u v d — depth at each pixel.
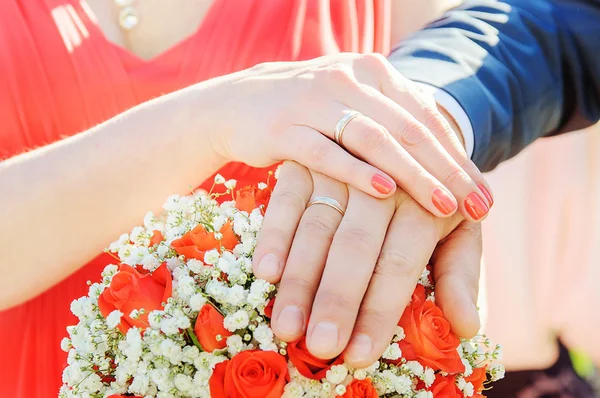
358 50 0.79
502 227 1.20
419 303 0.56
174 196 0.59
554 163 1.18
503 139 0.71
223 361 0.52
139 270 0.56
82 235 0.63
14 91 0.72
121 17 0.77
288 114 0.61
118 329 0.54
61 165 0.63
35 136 0.73
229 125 0.62
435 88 0.68
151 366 0.53
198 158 0.64
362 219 0.57
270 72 0.64
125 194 0.63
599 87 0.75
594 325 1.13
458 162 0.61
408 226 0.57
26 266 0.63
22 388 0.71
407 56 0.71
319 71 0.62
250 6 0.76
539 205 1.20
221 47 0.75
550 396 1.18
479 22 0.74
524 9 0.75
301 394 0.52
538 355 1.20
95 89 0.73
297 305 0.54
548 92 0.74
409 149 0.59
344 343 0.53
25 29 0.72
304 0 0.76
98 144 0.63
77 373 0.54
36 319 0.72
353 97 0.61
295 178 0.59
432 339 0.54
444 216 0.57
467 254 0.60
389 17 0.81
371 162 0.59
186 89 0.65
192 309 0.53
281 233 0.57
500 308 1.19
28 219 0.62
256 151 0.62
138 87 0.74
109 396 0.52
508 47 0.73
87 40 0.73
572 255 1.17
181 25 0.77
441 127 0.61
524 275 1.19
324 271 0.55
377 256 0.56
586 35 0.74
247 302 0.53
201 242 0.56
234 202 0.60
